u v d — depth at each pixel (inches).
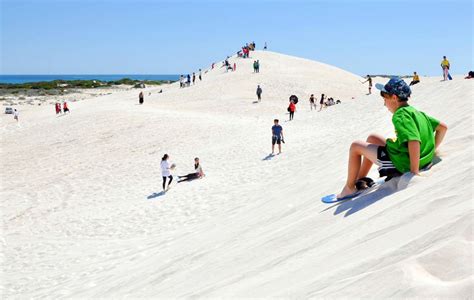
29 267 430.3
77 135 1178.0
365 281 87.9
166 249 315.6
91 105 1915.6
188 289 169.0
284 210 246.7
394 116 161.6
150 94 2274.9
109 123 1270.9
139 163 874.8
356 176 177.5
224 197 549.6
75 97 3385.8
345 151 409.7
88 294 268.5
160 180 736.3
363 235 120.8
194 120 1294.3
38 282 376.2
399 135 156.1
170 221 500.4
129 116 1343.5
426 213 110.9
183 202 569.9
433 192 124.5
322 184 277.9
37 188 788.0
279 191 339.3
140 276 247.4
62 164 941.2
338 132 823.7
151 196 641.0
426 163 158.7
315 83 2102.6
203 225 374.6
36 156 1029.8
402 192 142.8
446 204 109.7
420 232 99.3
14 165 968.9
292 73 2314.2
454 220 93.8
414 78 1376.7
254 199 378.9
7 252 490.6
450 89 687.7
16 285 379.2
